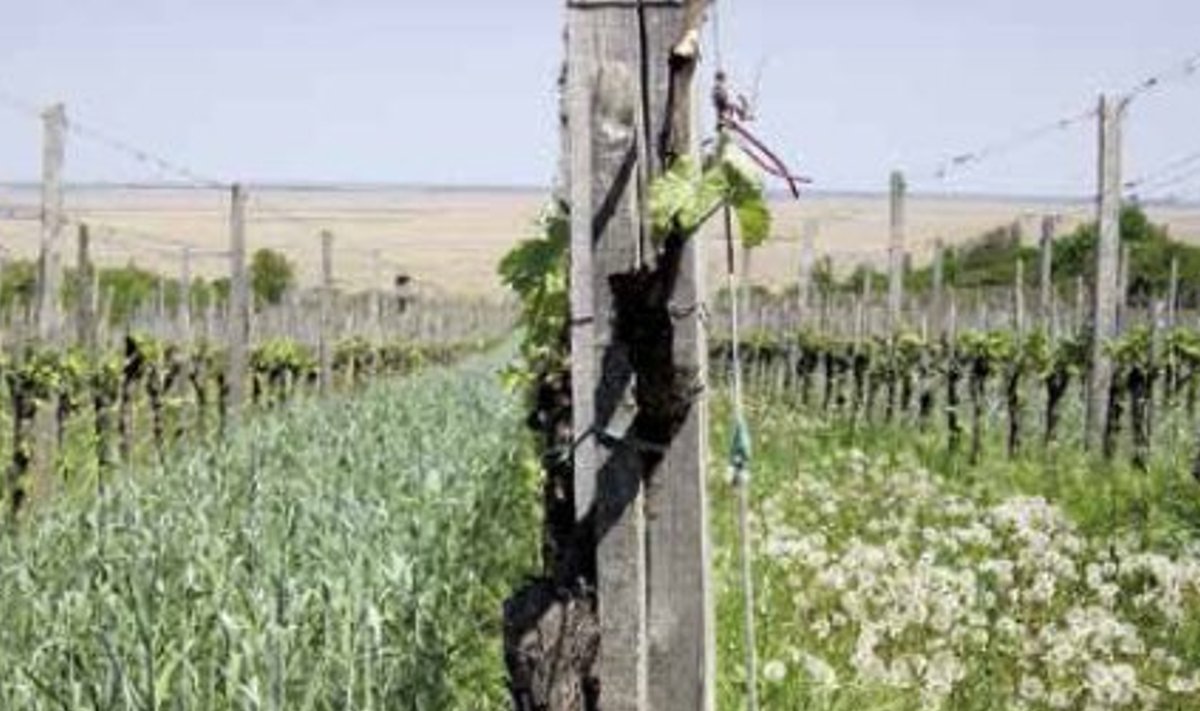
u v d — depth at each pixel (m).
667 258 4.38
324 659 7.34
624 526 4.55
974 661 9.14
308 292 52.72
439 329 60.19
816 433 25.92
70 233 116.06
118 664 6.87
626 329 4.39
